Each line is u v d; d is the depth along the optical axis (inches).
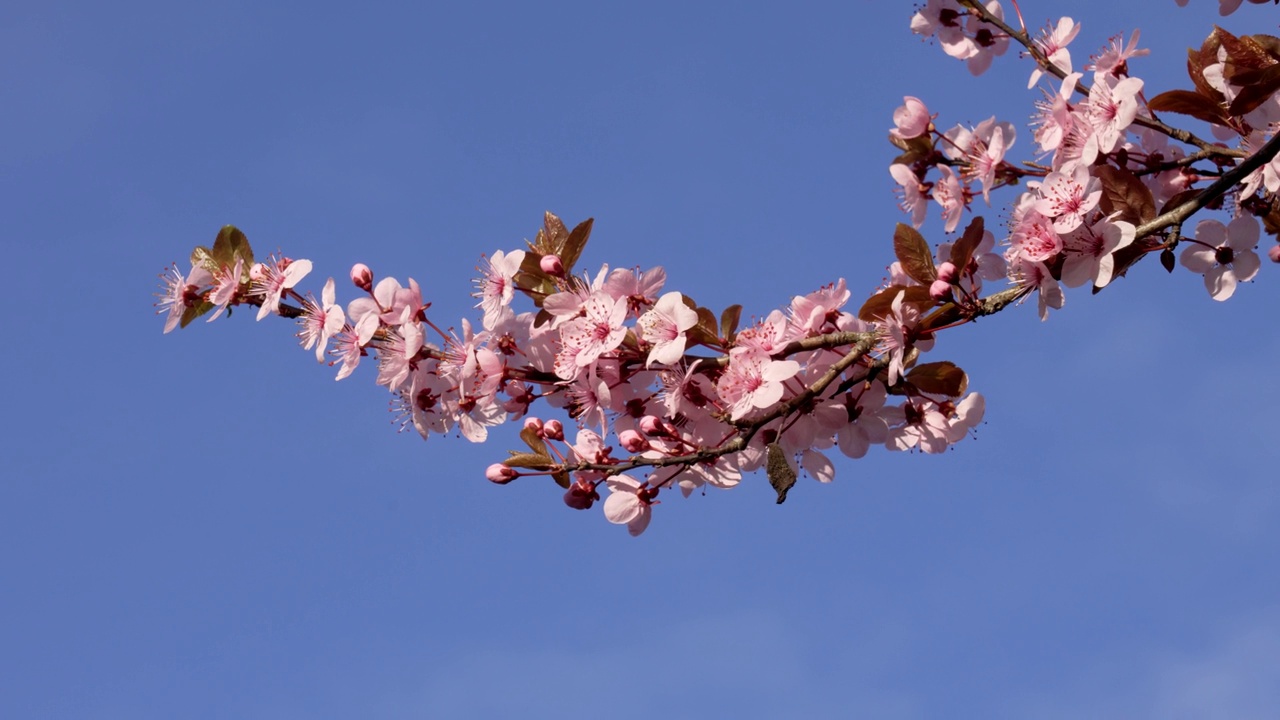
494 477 53.0
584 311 53.8
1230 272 53.9
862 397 53.4
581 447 53.3
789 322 53.6
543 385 54.5
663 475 53.3
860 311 53.1
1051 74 55.1
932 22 56.4
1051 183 53.4
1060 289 53.2
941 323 53.2
